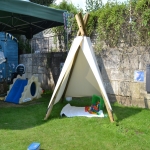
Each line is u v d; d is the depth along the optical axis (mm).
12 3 4680
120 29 5188
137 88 4938
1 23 6887
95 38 5848
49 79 7441
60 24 6672
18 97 5848
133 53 4969
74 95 5371
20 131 3410
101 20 5449
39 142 2977
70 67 4324
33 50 9906
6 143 2941
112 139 3061
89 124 3707
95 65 4156
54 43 8125
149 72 4641
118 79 5305
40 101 5887
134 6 4832
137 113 4387
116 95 5379
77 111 4566
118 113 4406
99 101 4633
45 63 7559
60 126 3639
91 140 3033
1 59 8414
